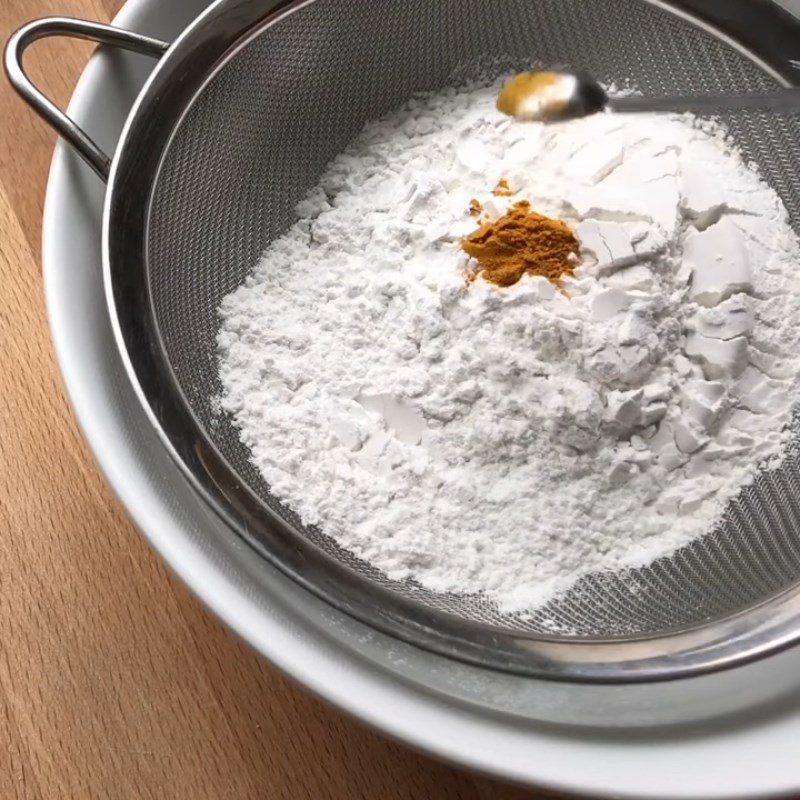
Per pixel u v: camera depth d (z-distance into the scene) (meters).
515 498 0.37
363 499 0.37
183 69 0.36
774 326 0.38
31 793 0.35
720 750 0.32
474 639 0.33
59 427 0.39
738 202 0.39
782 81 0.38
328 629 0.33
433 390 0.37
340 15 0.38
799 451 0.37
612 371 0.36
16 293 0.40
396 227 0.39
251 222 0.40
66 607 0.37
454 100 0.42
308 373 0.38
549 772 0.31
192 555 0.33
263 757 0.36
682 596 0.36
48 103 0.35
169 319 0.36
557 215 0.38
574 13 0.40
